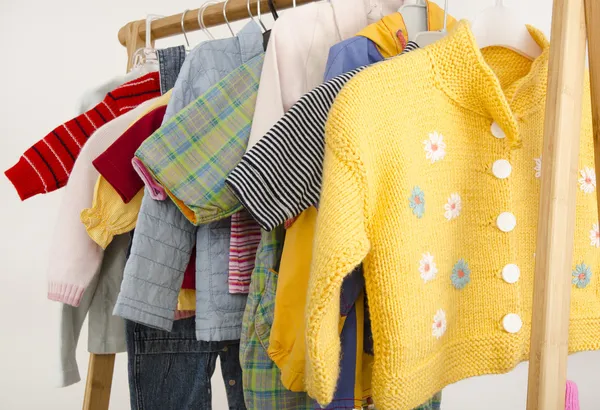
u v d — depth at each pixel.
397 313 0.79
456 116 0.87
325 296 0.71
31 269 2.10
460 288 0.87
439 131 0.85
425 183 0.83
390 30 1.03
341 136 0.76
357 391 0.89
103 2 2.10
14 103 2.12
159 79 1.32
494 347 0.86
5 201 2.12
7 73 2.13
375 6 1.14
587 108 0.96
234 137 1.04
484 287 0.87
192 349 1.25
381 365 0.80
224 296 1.08
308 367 0.76
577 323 0.93
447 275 0.86
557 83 0.78
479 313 0.87
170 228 1.09
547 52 0.90
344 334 0.89
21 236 2.10
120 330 1.33
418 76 0.84
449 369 0.86
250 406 1.00
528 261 0.90
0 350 2.11
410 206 0.81
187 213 1.03
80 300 1.20
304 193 0.87
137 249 1.05
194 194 1.00
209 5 1.30
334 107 0.78
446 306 0.86
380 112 0.80
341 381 0.89
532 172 0.91
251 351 1.00
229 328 1.08
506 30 0.94
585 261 0.94
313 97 0.90
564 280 0.77
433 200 0.84
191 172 1.01
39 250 2.10
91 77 2.10
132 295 1.04
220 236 1.09
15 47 2.13
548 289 0.76
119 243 1.32
